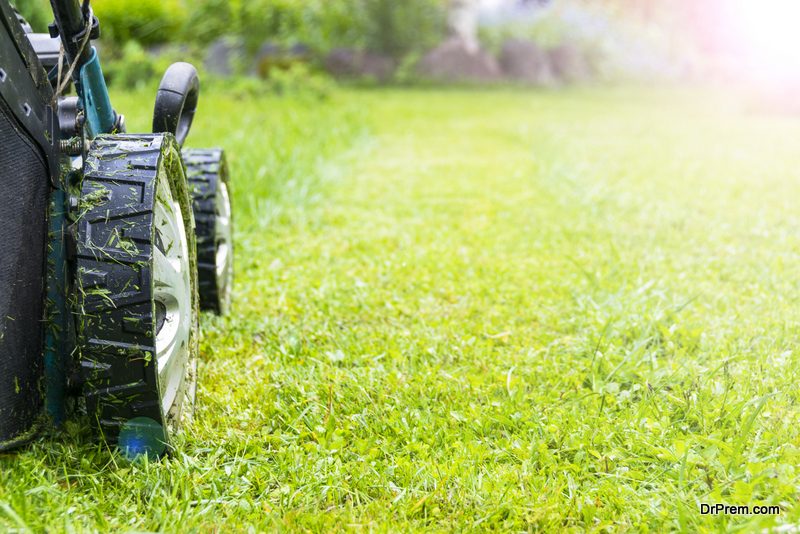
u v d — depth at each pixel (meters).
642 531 0.99
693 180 2.84
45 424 1.08
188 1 6.89
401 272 1.66
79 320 1.02
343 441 1.11
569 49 10.26
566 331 1.41
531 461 1.08
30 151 1.04
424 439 1.12
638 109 6.81
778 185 2.79
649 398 1.18
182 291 1.12
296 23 7.47
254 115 3.99
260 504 1.03
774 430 1.13
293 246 1.88
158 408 1.04
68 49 1.11
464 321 1.43
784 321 1.40
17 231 1.03
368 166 3.09
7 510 0.95
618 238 1.98
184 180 1.15
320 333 1.38
